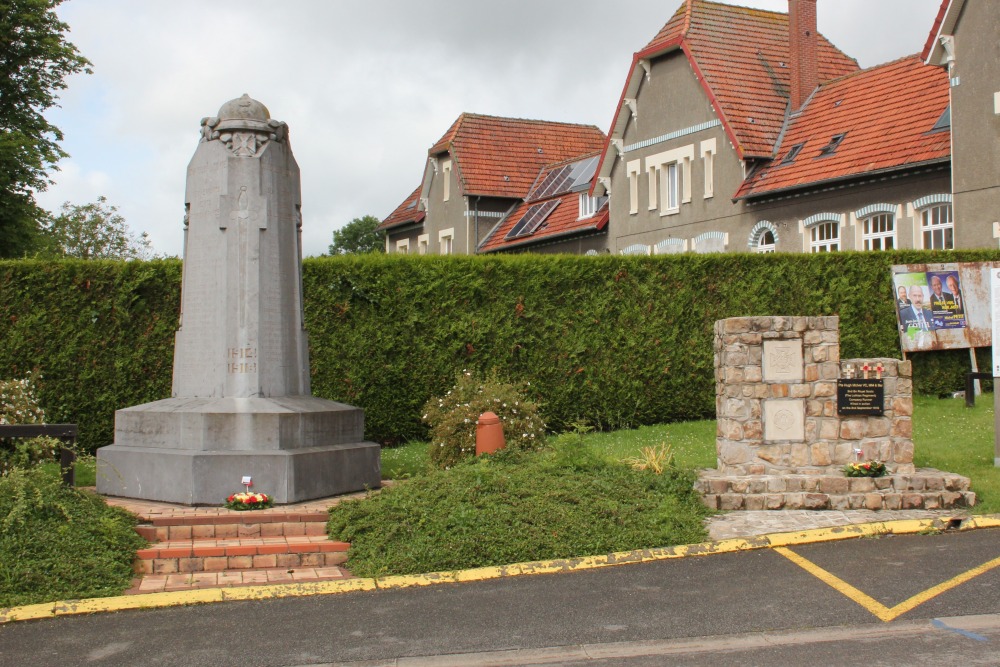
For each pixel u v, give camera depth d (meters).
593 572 9.73
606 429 19.09
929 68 26.50
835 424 12.36
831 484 11.95
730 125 29.14
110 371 17.12
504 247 40.22
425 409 15.56
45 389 16.92
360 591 9.35
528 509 10.87
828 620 8.05
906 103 26.14
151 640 8.02
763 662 7.13
